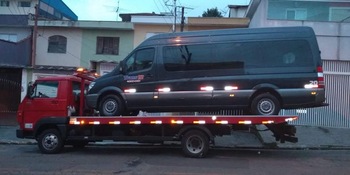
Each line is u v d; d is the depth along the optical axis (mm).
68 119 12680
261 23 19156
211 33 11695
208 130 11586
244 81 11195
